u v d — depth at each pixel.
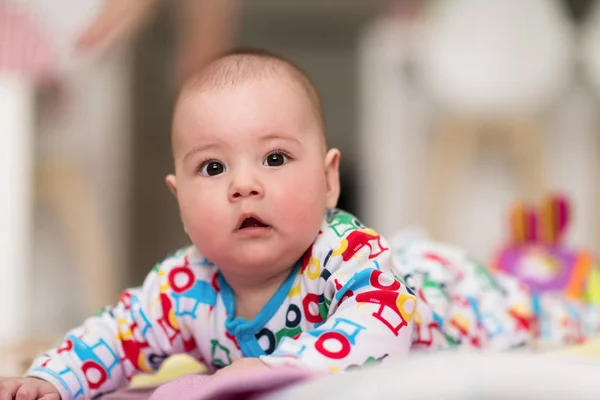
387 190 2.64
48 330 2.13
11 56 1.84
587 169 2.76
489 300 1.17
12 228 1.83
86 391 0.87
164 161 3.47
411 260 1.13
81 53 2.01
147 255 3.44
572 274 1.43
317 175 0.83
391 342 0.73
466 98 2.61
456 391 0.51
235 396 0.63
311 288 0.83
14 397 0.81
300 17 3.65
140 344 0.93
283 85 0.83
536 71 2.60
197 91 0.83
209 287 0.90
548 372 0.53
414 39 2.60
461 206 2.69
